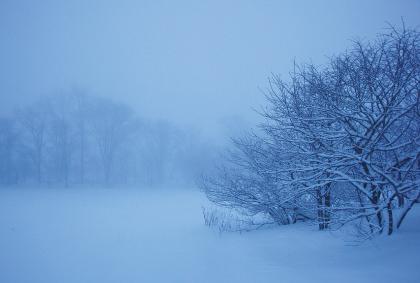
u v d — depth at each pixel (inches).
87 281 181.2
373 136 192.7
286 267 170.7
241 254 216.5
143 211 599.8
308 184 251.0
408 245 160.9
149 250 256.1
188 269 191.3
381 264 144.3
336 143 202.1
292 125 212.5
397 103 177.5
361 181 182.1
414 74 166.7
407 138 196.1
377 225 188.9
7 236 339.3
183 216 514.0
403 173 188.9
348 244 201.9
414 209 257.4
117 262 221.6
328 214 248.2
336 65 201.5
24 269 210.7
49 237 332.5
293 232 271.7
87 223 438.0
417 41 170.2
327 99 188.7
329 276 141.5
